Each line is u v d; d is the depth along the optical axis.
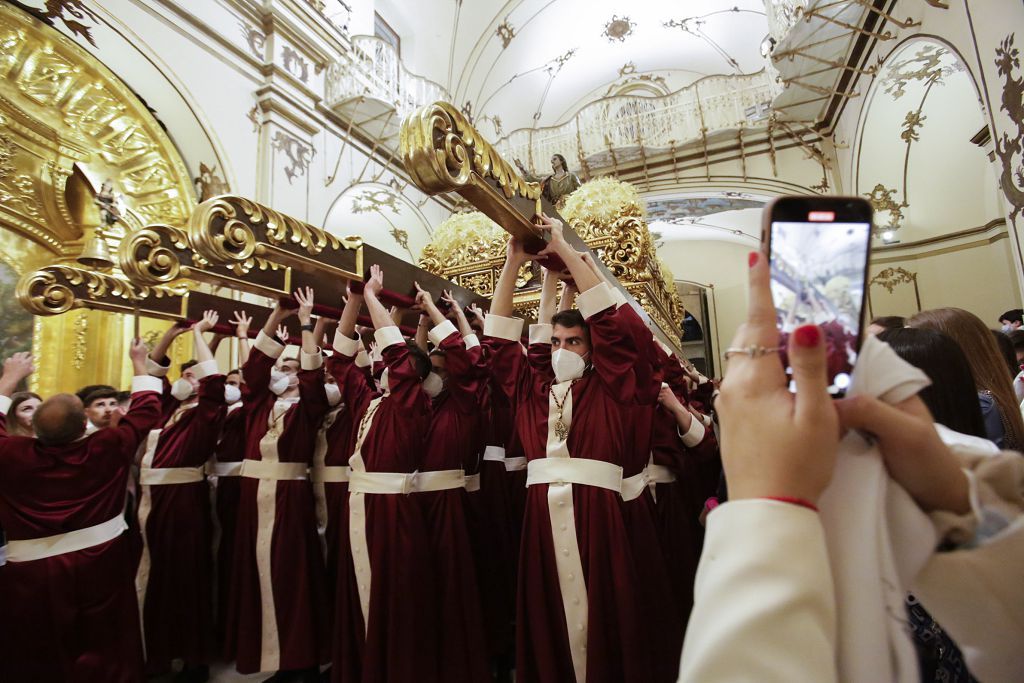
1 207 5.28
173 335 3.72
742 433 0.55
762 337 0.57
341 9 9.30
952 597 0.60
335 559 3.40
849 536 0.57
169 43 6.30
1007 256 8.19
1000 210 8.26
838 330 0.60
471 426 2.94
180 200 6.41
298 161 7.77
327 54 8.32
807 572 0.49
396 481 2.63
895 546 0.59
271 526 3.12
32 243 5.66
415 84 10.27
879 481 0.58
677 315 6.98
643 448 2.07
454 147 1.29
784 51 7.86
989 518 0.60
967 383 1.13
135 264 2.55
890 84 7.75
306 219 7.78
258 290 2.83
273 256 2.12
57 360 5.70
